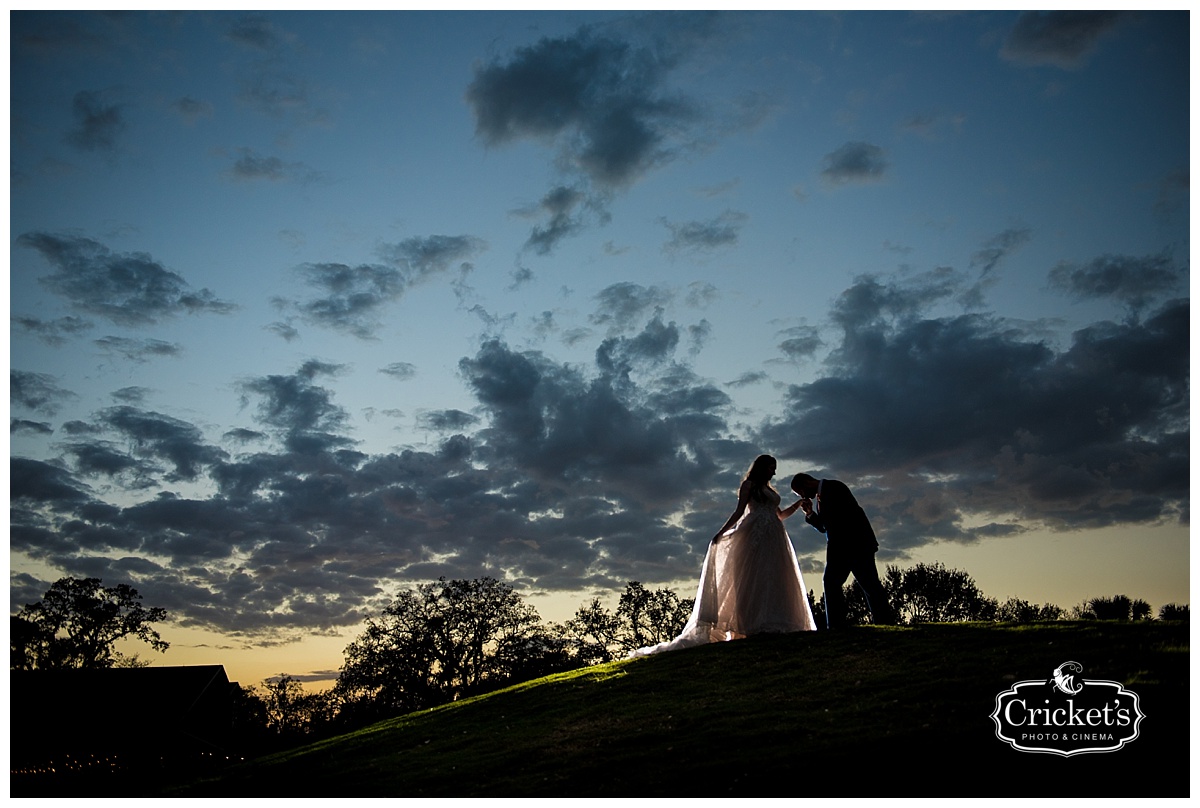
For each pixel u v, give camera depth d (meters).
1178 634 14.38
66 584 64.88
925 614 56.50
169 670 53.38
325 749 16.55
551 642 69.62
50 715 47.69
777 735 12.28
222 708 56.34
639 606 68.12
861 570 16.91
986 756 10.77
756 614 17.14
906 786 10.22
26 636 64.50
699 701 14.23
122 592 66.12
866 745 11.45
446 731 15.92
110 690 50.53
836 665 14.80
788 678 14.60
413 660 68.38
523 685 18.58
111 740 46.97
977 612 55.81
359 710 69.00
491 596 70.25
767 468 17.80
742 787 10.73
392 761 14.47
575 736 13.76
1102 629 15.27
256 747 60.50
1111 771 10.16
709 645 17.33
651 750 12.52
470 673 69.50
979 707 12.21
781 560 17.39
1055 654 14.05
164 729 48.16
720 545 17.86
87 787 17.59
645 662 17.48
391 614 70.56
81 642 65.75
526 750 13.55
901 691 13.27
